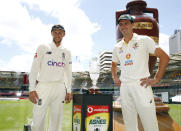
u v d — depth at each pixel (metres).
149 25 2.79
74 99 2.09
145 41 1.81
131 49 1.83
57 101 2.00
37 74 1.97
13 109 6.98
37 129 1.86
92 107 1.87
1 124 3.74
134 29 2.76
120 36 2.96
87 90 2.03
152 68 2.92
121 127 2.44
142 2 2.97
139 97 1.71
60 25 2.02
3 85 35.97
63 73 2.08
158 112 2.54
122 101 1.88
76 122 1.99
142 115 1.71
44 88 1.94
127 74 1.84
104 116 1.90
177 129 2.35
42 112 1.89
